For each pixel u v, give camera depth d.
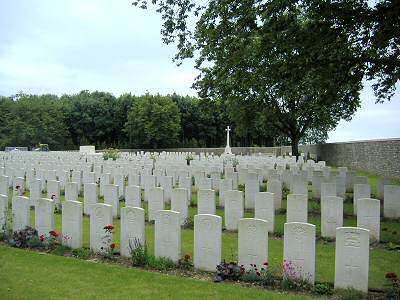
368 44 13.98
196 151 70.69
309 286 7.40
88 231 11.79
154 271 8.22
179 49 15.84
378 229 10.75
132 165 24.33
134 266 8.52
